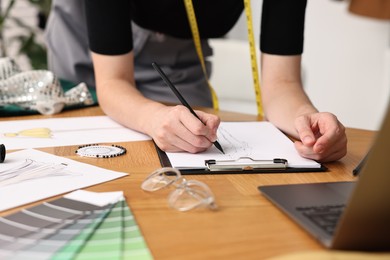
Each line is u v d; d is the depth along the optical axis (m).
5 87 1.33
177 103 1.50
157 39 1.63
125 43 1.28
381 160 0.47
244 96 2.19
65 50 1.72
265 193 0.73
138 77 1.66
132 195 0.74
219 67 2.21
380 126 0.47
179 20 1.53
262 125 1.15
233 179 0.82
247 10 1.35
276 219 0.65
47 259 0.52
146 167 0.88
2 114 1.27
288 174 0.85
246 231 0.61
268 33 1.29
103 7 1.24
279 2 1.27
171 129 0.93
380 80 3.09
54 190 0.75
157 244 0.57
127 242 0.57
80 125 1.19
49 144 1.02
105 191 0.75
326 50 3.26
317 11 3.22
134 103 1.15
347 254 0.45
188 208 0.68
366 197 0.49
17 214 0.64
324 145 0.89
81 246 0.55
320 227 0.60
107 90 1.24
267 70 1.31
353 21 3.10
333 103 3.30
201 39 1.64
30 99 1.31
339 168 0.89
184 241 0.58
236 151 0.95
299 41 1.29
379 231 0.51
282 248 0.56
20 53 3.37
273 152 0.95
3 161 0.88
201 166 0.86
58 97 1.33
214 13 1.52
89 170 0.84
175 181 0.78
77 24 1.69
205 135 0.92
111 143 1.03
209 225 0.63
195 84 1.71
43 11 3.38
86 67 1.71
